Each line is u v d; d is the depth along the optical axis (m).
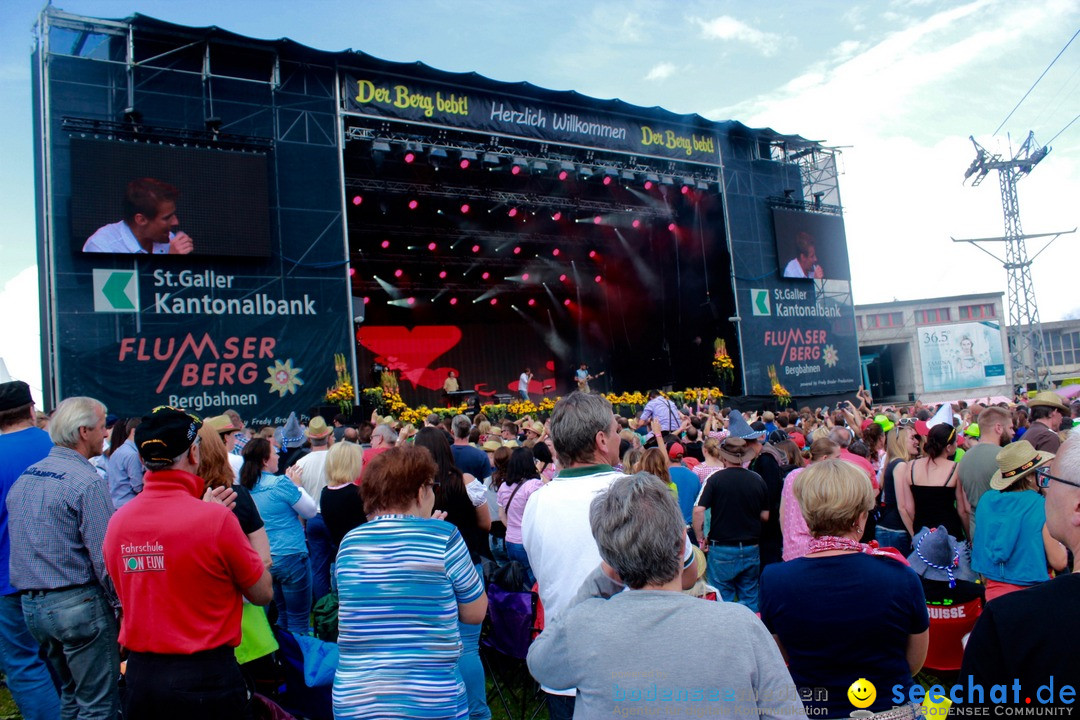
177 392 13.10
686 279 23.03
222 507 2.89
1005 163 32.25
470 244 23.98
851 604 2.39
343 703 2.52
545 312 30.48
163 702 2.72
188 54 14.08
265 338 14.00
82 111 12.88
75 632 3.53
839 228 23.03
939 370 38.78
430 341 28.48
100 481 3.66
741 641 1.75
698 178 20.73
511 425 9.08
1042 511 3.70
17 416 4.03
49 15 12.62
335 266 14.89
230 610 2.89
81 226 12.44
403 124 16.30
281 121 14.70
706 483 5.75
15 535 3.57
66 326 12.32
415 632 2.56
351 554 2.68
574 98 18.30
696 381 23.05
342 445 4.90
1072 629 1.54
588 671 1.80
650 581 1.92
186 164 13.38
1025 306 32.16
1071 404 9.55
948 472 4.94
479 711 3.77
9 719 4.71
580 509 2.77
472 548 4.62
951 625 3.83
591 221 22.48
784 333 21.62
